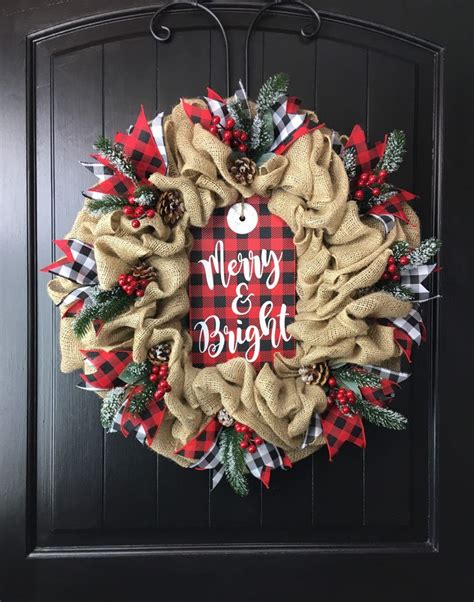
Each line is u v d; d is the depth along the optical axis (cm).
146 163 94
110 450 111
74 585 111
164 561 111
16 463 110
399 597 112
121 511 111
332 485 112
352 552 112
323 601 112
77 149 110
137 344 91
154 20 109
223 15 109
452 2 112
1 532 110
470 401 113
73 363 99
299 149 94
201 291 99
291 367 98
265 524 112
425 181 112
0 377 110
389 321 98
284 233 99
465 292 112
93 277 93
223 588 111
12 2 110
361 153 97
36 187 110
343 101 111
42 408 111
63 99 110
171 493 111
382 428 113
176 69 110
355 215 93
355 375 95
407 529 113
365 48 111
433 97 112
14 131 110
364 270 91
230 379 96
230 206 99
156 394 92
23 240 110
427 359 113
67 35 110
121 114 110
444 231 112
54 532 111
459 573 113
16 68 109
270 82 92
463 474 113
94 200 92
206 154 94
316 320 95
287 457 99
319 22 109
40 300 111
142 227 91
